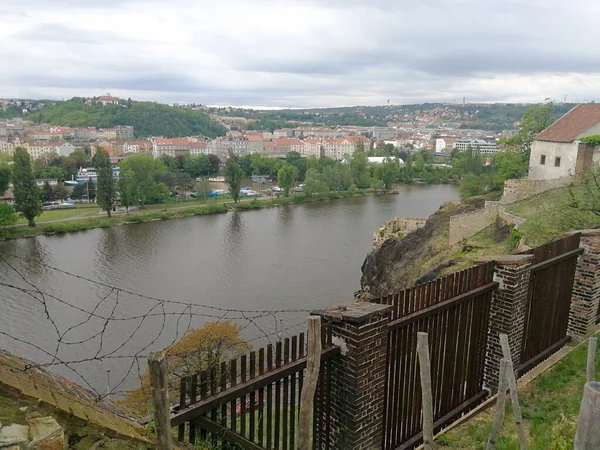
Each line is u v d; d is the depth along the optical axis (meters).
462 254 28.36
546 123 42.38
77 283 40.44
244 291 39.81
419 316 6.78
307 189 87.38
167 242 56.53
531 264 8.83
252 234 60.44
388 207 77.94
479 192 50.25
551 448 6.35
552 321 10.16
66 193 88.12
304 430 4.77
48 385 4.44
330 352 5.96
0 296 36.34
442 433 7.59
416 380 7.14
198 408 4.98
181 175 95.19
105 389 23.98
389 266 37.09
